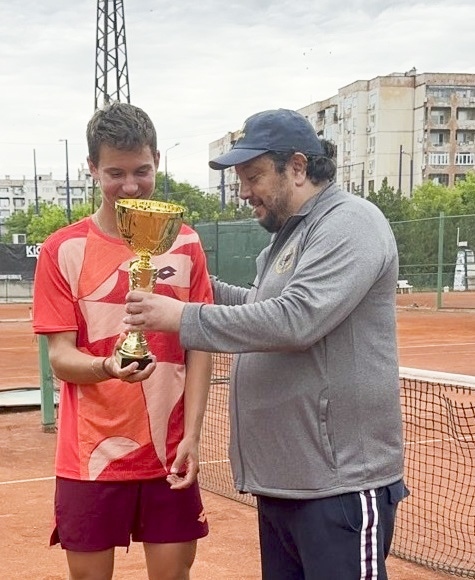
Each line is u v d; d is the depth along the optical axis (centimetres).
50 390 757
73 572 247
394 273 227
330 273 210
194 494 252
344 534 222
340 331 221
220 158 227
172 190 6031
